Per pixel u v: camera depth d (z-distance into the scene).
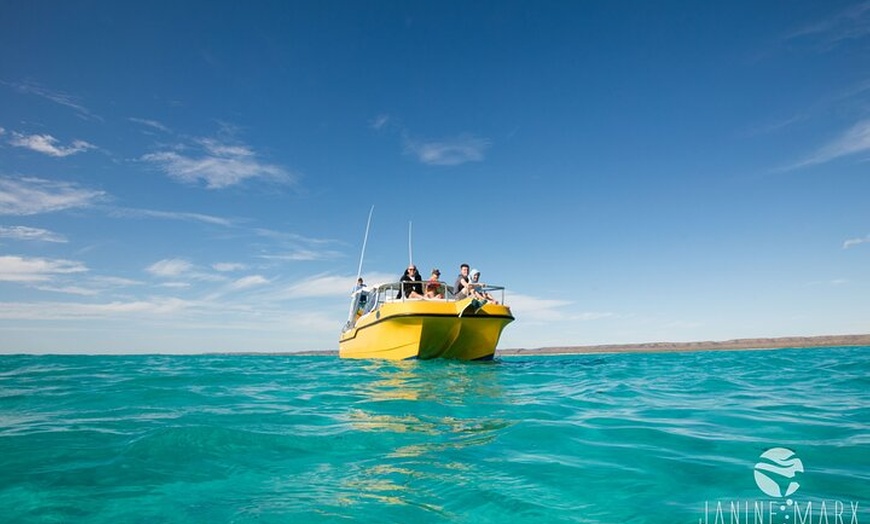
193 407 6.18
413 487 3.17
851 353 17.95
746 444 4.13
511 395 7.23
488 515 2.74
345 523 2.63
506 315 12.48
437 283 13.34
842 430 4.61
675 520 2.62
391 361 13.09
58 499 2.96
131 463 3.64
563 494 3.03
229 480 3.31
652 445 4.15
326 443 4.27
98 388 8.25
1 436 4.41
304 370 11.56
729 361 14.84
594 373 10.79
